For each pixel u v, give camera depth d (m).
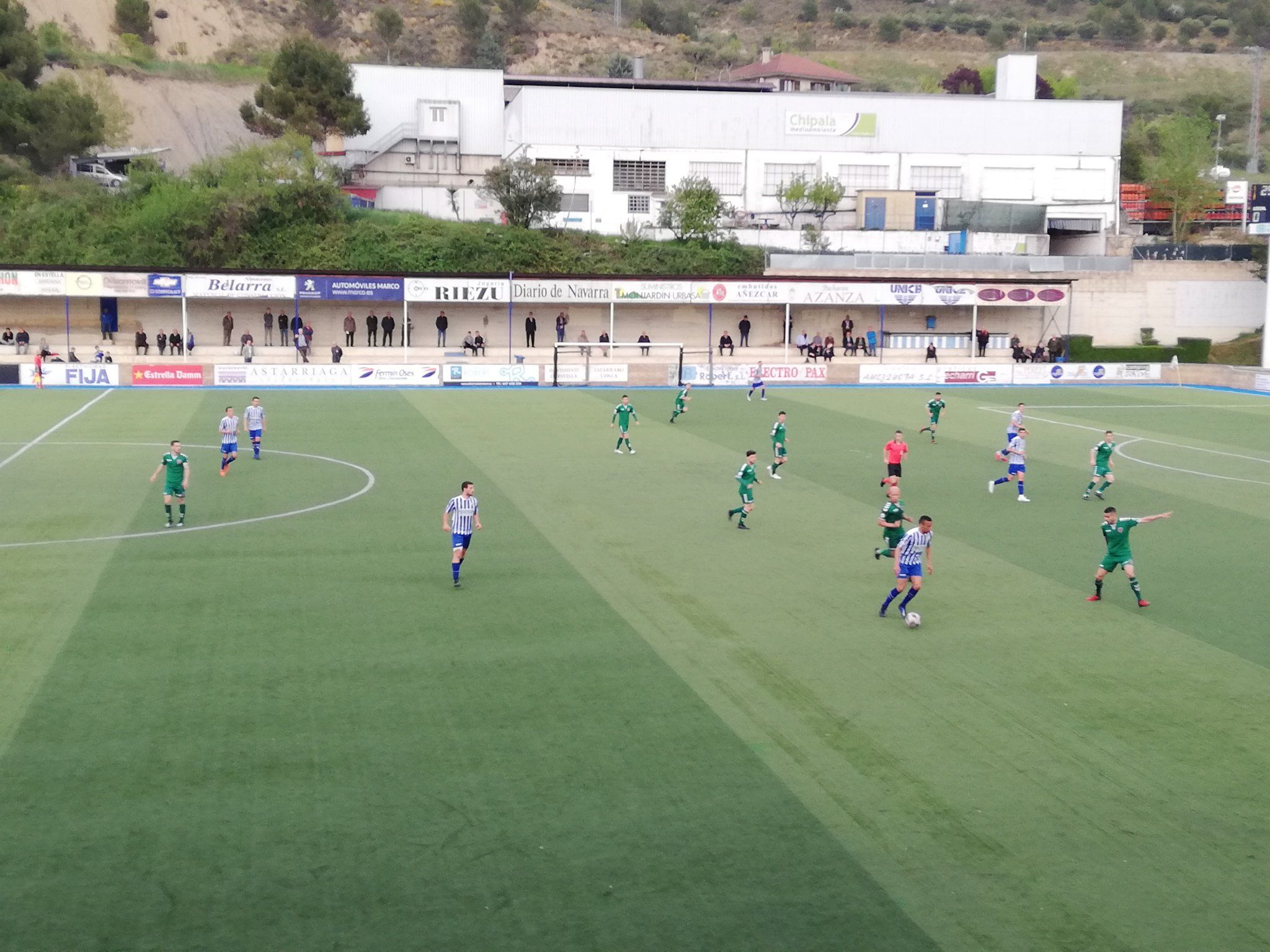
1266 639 19.95
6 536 25.83
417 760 14.37
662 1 196.75
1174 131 94.75
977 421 49.41
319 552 24.77
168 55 124.38
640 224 81.31
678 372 62.31
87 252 74.06
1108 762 14.73
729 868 11.88
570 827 12.68
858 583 23.19
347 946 10.38
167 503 26.91
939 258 76.38
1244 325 79.06
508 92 94.19
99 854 11.95
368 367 58.97
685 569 24.03
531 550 25.28
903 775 14.22
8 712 15.73
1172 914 11.23
